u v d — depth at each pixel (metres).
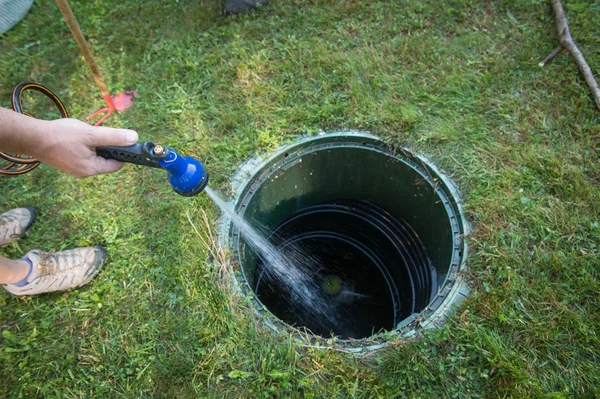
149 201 2.36
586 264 2.11
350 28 2.96
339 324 2.89
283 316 2.84
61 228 2.34
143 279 2.14
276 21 2.99
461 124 2.54
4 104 2.78
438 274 2.42
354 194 2.89
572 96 2.61
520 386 1.81
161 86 2.76
